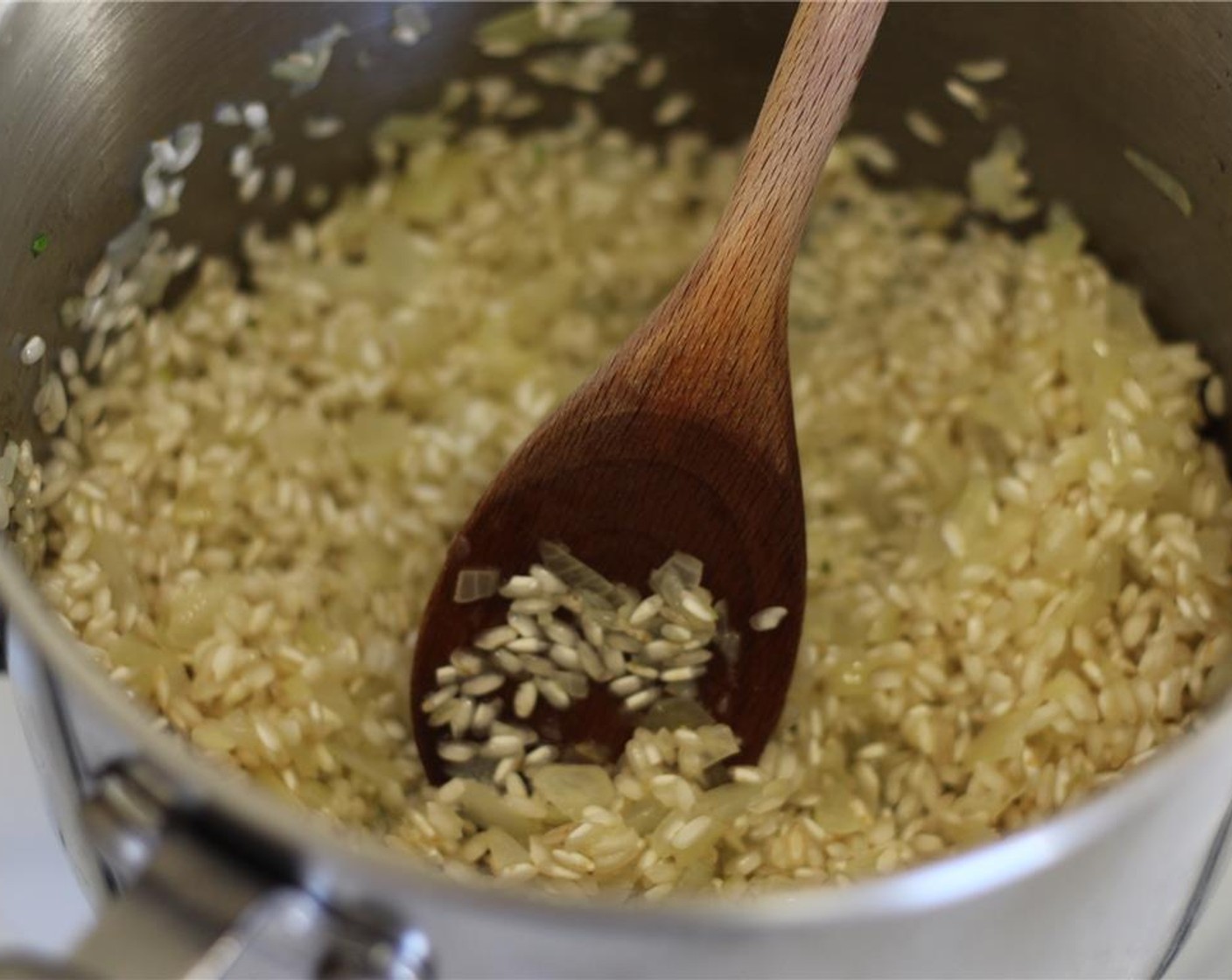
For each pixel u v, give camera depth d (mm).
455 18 402
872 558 398
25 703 301
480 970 271
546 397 421
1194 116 367
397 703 380
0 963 250
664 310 341
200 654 368
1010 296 417
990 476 398
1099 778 351
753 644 360
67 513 374
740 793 355
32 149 348
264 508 399
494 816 353
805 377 420
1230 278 373
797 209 330
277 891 264
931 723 370
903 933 263
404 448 413
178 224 400
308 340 421
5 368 352
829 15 315
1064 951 293
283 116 404
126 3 356
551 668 363
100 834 271
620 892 341
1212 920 347
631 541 355
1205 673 360
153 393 403
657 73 418
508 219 437
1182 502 382
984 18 387
